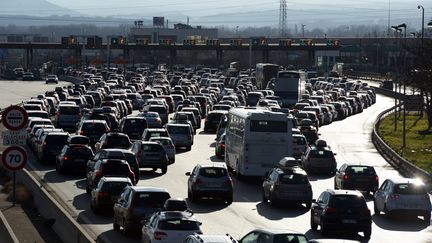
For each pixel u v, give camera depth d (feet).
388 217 181.57
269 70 624.18
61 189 212.64
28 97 608.60
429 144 361.10
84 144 256.11
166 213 126.52
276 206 193.67
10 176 234.99
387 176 255.29
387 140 379.76
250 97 485.15
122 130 319.06
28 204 188.75
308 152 261.03
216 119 389.19
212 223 168.25
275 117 234.99
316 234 156.87
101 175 193.36
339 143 363.97
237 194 214.90
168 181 229.25
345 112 514.68
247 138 234.58
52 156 264.52
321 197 161.38
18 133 144.77
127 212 146.82
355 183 209.77
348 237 155.74
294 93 500.33
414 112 557.74
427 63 400.67
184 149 315.99
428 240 155.02
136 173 217.36
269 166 234.79
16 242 129.39
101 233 152.76
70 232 138.00
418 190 178.50
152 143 246.06
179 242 122.31
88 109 401.70
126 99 474.90
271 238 110.42
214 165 199.41
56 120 361.51
